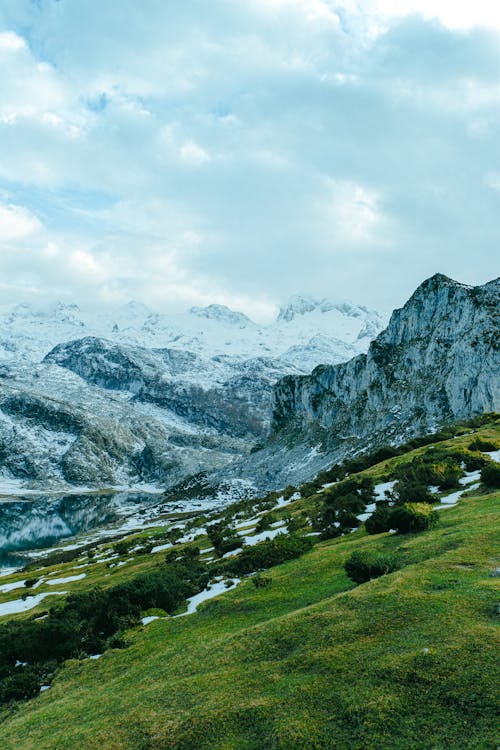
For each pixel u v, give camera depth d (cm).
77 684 2411
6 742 1845
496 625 1509
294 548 3894
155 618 3209
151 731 1483
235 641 1997
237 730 1374
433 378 17025
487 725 1141
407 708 1257
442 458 5691
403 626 1644
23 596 6769
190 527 10269
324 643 1686
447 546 2428
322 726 1282
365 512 4769
